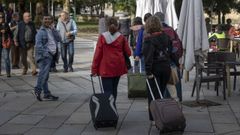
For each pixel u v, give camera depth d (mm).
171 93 8789
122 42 8828
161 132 7820
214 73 12203
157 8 13789
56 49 11031
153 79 8336
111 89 8828
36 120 9109
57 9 57750
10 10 20156
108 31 8805
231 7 31781
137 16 14531
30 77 14891
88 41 32406
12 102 10867
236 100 10820
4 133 8180
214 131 8203
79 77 14797
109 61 8711
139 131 8234
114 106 8414
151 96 8406
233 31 20797
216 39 19234
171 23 13531
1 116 9469
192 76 14578
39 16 15219
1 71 16312
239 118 9102
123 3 37781
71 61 16203
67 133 8164
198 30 10312
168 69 8312
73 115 9500
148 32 8320
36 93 10969
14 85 13344
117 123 8625
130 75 11102
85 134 8086
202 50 10391
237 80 13992
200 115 9359
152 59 8219
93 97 8414
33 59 15234
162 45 8242
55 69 16016
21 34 15125
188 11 10344
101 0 59281
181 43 9375
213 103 10352
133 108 10047
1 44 14852
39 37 10828
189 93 11719
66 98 11289
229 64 11078
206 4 30812
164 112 7699
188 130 8250
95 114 8305
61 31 15922
